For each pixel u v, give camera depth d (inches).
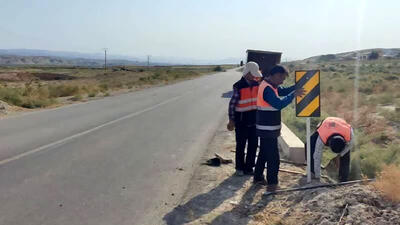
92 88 1111.6
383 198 173.9
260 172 243.1
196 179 258.8
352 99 749.9
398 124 506.6
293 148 301.6
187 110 650.8
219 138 409.1
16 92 758.5
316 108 227.9
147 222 187.0
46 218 189.5
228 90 1139.9
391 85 1054.4
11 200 213.5
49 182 246.8
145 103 760.3
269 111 227.0
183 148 357.1
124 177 261.6
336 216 168.2
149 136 413.1
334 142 231.0
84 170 276.4
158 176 265.4
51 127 463.8
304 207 187.3
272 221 179.9
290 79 1568.7
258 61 853.8
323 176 259.6
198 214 197.0
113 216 193.9
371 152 317.1
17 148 344.8
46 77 2507.4
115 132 433.4
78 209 202.2
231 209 202.1
